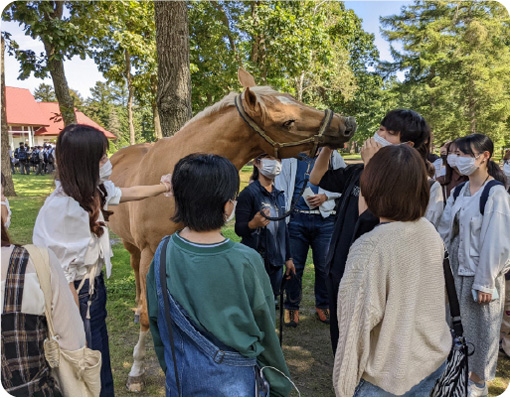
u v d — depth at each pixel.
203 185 1.28
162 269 1.30
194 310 1.26
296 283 3.63
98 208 1.72
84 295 1.76
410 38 26.84
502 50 24.02
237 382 1.28
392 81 29.95
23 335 1.21
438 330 1.36
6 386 1.22
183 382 1.28
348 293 1.35
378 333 1.36
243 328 1.28
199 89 14.17
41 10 7.55
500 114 22.95
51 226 1.61
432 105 25.53
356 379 1.35
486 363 2.42
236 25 12.18
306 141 2.28
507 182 3.81
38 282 1.24
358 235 1.86
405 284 1.32
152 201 2.52
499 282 2.40
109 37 11.16
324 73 15.54
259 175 2.91
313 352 3.27
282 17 11.55
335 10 19.12
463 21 25.22
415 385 1.33
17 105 32.06
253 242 2.84
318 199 3.29
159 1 4.45
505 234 2.27
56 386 1.32
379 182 1.37
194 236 1.33
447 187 3.22
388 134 1.89
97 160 1.65
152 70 14.46
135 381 2.77
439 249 1.39
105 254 1.84
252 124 2.30
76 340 1.34
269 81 12.60
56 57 7.79
